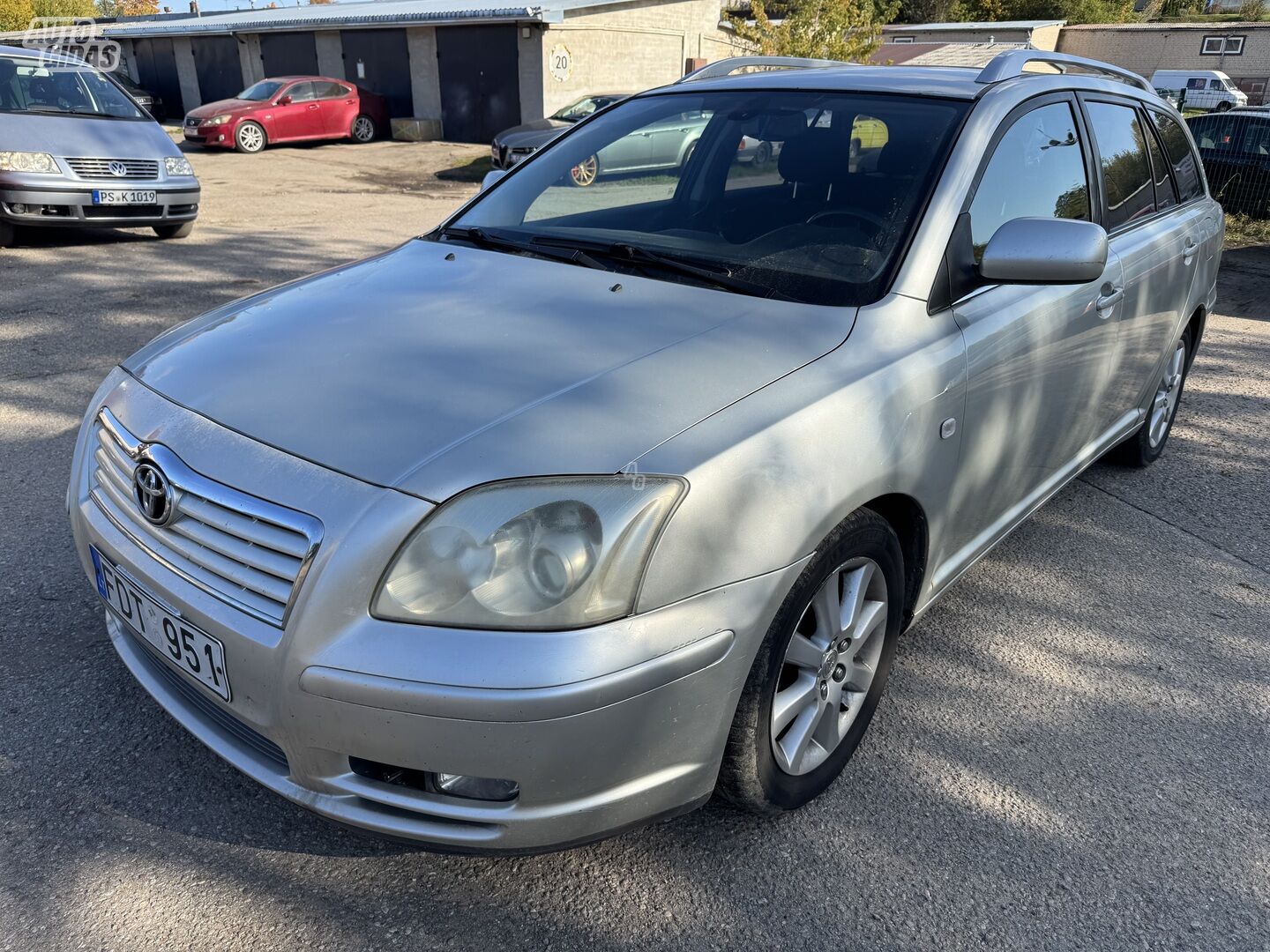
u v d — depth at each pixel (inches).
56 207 320.5
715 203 109.6
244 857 81.7
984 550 113.9
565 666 64.0
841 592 87.2
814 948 76.2
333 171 644.1
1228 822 91.7
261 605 68.5
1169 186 159.9
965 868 84.7
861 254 95.6
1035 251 92.1
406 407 73.4
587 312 88.7
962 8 1905.8
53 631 110.0
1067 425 125.6
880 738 101.7
